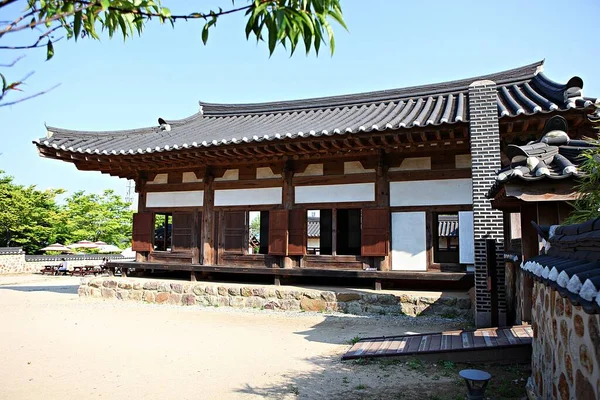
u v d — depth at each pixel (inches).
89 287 503.8
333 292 390.6
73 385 200.4
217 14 84.9
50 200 1326.3
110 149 462.9
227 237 466.6
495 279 305.6
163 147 423.2
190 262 481.1
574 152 194.9
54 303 470.0
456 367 217.5
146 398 182.9
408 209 401.1
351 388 190.5
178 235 492.1
